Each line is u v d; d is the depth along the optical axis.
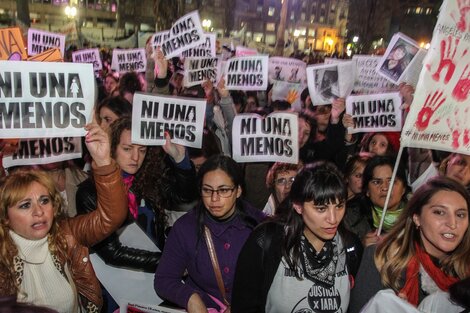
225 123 4.59
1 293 1.99
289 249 2.11
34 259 2.15
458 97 2.59
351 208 3.24
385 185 3.03
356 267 2.21
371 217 3.17
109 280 2.90
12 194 2.07
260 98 6.38
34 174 2.17
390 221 3.06
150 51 5.28
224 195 2.42
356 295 2.19
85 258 2.33
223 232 2.51
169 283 2.49
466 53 2.56
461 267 2.06
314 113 4.96
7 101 2.44
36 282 2.14
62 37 5.75
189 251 2.53
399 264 2.09
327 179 2.02
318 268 2.11
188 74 5.88
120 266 2.90
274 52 14.02
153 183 3.07
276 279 2.13
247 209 2.68
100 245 2.84
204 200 2.46
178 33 5.08
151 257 2.94
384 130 4.07
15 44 2.90
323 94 4.47
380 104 4.09
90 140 2.30
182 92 5.82
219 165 2.42
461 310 1.91
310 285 2.10
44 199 2.15
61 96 2.51
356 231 3.14
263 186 3.84
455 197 2.01
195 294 2.41
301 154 4.55
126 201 2.41
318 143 4.56
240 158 3.63
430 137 2.56
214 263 2.49
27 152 2.88
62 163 3.27
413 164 3.74
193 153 3.77
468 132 2.63
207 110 4.97
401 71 4.26
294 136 3.53
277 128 3.57
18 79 2.45
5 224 2.09
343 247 2.18
